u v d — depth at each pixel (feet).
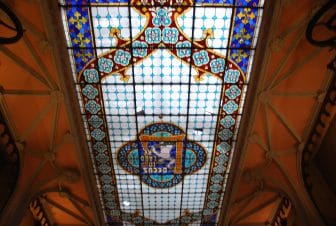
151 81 34.24
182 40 31.17
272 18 28.60
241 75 33.78
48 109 35.58
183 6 28.99
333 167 38.09
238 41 31.19
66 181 41.96
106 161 42.34
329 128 36.47
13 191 37.50
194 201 48.70
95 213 48.11
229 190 45.55
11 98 34.53
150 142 40.37
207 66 33.06
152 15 29.48
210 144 40.57
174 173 44.27
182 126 38.63
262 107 36.14
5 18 28.09
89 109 36.50
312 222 37.14
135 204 49.19
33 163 39.42
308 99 35.50
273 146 39.68
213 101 36.06
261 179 42.24
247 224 52.03
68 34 30.37
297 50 31.99
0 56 31.50
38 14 28.37
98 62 32.50
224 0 28.73
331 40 25.09
